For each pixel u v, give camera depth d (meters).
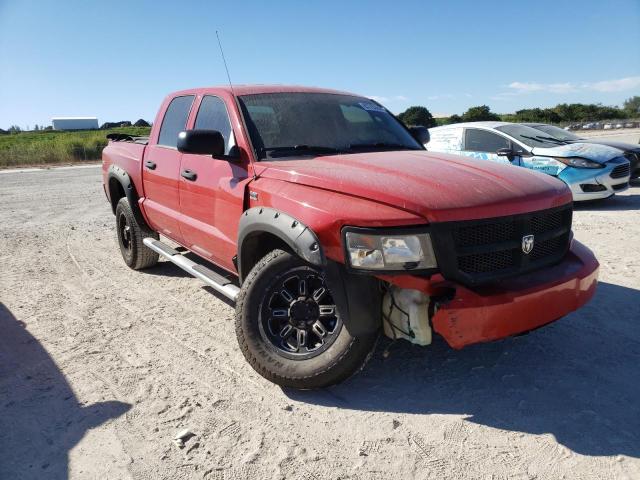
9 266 6.02
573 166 8.45
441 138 10.14
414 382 3.12
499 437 2.56
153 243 5.06
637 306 4.16
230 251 3.67
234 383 3.16
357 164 3.17
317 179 2.90
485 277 2.66
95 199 12.38
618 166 8.52
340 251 2.65
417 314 2.64
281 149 3.56
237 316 3.13
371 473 2.33
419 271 2.57
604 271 5.08
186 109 4.55
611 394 2.90
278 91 4.06
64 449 2.54
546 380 3.08
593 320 3.92
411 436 2.59
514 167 3.33
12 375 3.31
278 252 3.06
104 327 4.10
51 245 7.16
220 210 3.70
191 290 5.00
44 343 3.80
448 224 2.54
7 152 29.56
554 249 3.04
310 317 3.01
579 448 2.45
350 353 2.82
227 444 2.56
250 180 3.37
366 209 2.62
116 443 2.58
